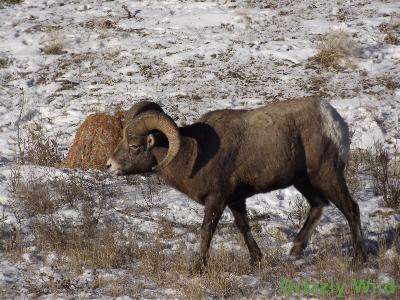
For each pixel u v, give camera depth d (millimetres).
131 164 32969
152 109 33281
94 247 35594
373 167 47500
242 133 32938
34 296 30234
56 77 72375
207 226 32656
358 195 44031
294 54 72188
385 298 28859
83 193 44125
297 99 33938
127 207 42531
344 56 70312
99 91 68500
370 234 37906
